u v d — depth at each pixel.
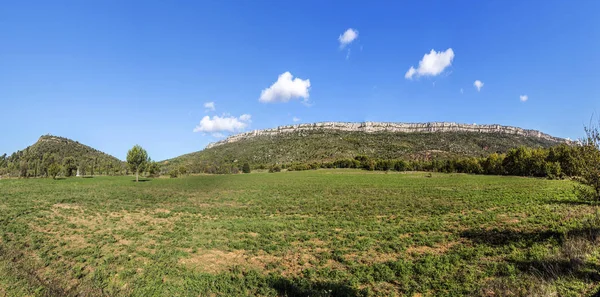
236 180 70.75
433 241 15.20
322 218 22.64
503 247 13.21
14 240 15.79
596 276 8.34
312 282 10.47
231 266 12.26
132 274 11.27
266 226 19.59
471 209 25.02
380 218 22.33
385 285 10.05
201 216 24.30
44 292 9.32
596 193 14.19
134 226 19.88
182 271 11.60
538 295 7.58
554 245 12.54
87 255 13.55
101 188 48.84
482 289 8.88
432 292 9.34
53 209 26.50
